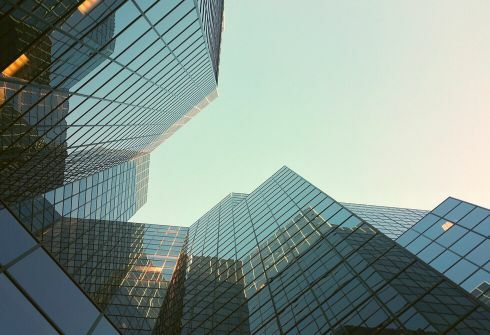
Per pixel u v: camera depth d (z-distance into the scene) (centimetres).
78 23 1558
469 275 1933
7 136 1908
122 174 5944
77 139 2761
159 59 2697
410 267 2169
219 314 2788
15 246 975
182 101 4975
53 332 928
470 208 2669
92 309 1166
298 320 2169
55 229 3553
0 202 1029
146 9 1945
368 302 1936
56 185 3631
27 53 1452
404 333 1620
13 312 835
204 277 3706
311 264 2734
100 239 4669
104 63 2066
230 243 4419
